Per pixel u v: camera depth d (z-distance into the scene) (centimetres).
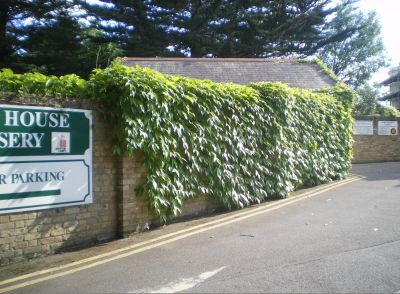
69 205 629
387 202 969
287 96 1066
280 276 502
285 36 3266
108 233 687
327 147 1300
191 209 841
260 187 991
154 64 1838
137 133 682
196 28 2934
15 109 569
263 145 1000
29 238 581
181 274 518
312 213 870
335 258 566
